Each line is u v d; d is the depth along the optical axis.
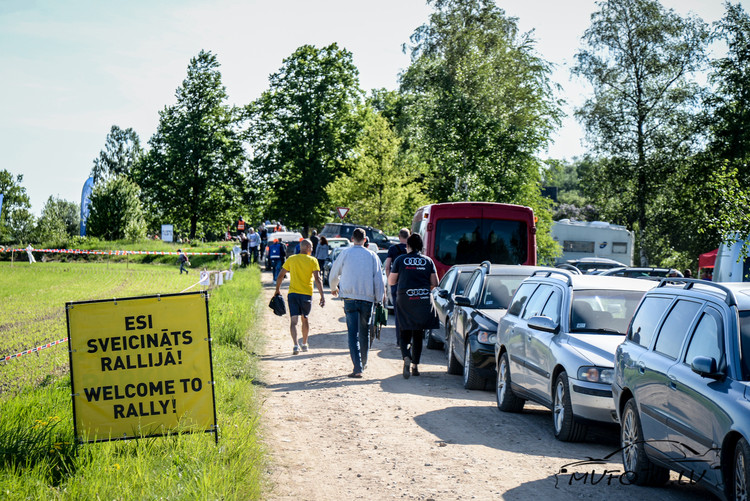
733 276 16.77
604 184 47.16
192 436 6.92
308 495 6.09
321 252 32.19
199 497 5.25
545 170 48.31
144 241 62.12
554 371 8.41
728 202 16.78
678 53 44.56
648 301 7.25
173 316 6.97
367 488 6.31
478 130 44.88
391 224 48.97
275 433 8.31
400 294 12.23
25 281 34.50
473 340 11.30
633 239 51.53
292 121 62.19
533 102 45.66
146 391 6.91
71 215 105.31
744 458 4.76
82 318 6.85
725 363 5.42
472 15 47.12
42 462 5.96
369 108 64.25
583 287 9.26
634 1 45.09
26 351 13.02
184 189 71.19
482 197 45.75
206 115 72.38
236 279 31.52
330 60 63.00
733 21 43.50
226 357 12.67
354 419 9.13
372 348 16.05
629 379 6.87
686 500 6.04
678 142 44.75
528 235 17.73
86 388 6.82
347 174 61.69
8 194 113.00
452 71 46.06
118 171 130.75
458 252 17.56
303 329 14.63
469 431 8.64
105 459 6.21
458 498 6.05
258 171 62.78
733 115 42.50
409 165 49.41
